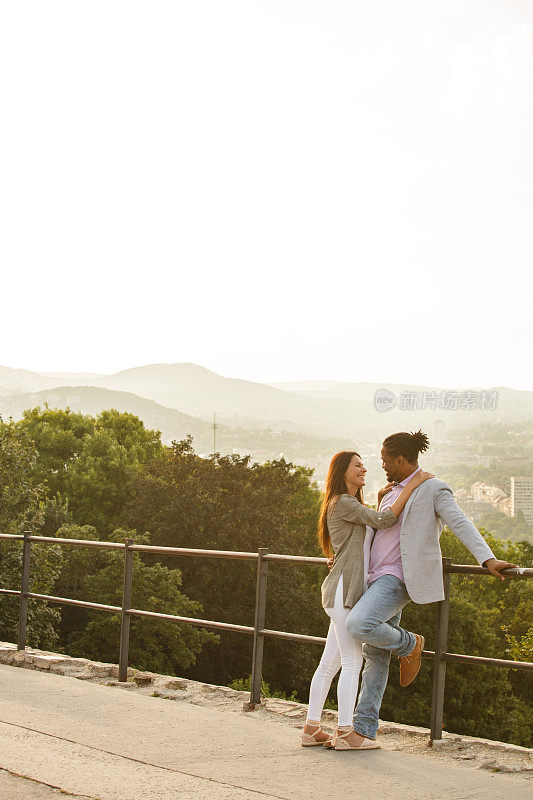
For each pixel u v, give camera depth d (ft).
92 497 164.76
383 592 17.54
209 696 23.58
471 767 16.97
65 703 21.89
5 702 21.83
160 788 14.93
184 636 113.91
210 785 15.23
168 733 19.12
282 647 123.75
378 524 17.57
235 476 134.51
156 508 135.44
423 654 18.54
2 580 83.56
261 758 17.25
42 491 103.65
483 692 114.32
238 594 126.82
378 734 19.76
